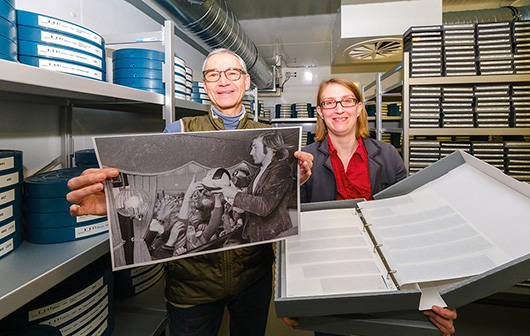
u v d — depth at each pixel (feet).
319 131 3.78
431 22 7.45
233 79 3.16
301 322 1.57
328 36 10.32
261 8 8.28
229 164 1.85
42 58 2.24
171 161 1.73
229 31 6.89
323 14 8.68
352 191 3.45
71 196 1.62
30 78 1.78
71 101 4.10
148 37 3.82
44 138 3.89
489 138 6.55
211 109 3.23
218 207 1.86
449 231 1.67
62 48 2.34
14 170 2.26
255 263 3.11
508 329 5.24
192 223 1.82
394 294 1.34
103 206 1.83
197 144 1.76
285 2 7.97
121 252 1.68
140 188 1.68
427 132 5.92
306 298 1.38
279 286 1.56
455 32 5.71
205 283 2.86
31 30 2.18
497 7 8.26
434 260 1.49
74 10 4.29
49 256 2.18
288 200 1.99
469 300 1.32
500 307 5.88
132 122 5.90
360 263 1.65
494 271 1.28
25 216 2.46
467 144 5.89
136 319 3.87
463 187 1.96
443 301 1.42
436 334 1.41
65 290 2.53
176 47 8.35
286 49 11.66
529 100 5.60
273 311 5.97
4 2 1.89
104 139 1.56
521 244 1.38
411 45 5.87
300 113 12.22
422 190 2.16
